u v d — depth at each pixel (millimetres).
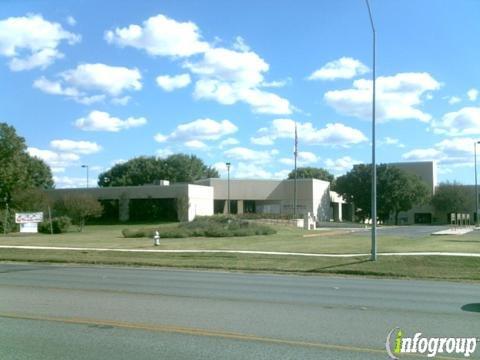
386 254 25406
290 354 7617
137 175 124938
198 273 20703
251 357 7457
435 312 11172
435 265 22375
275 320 10086
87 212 60000
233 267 22906
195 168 132625
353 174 94625
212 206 83750
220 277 19031
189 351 7773
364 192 93000
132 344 8180
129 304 11953
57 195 81062
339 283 17328
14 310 11055
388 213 97000
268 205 89812
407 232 52344
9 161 72562
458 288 16172
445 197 98125
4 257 27828
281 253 27281
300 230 56406
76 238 43125
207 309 11312
